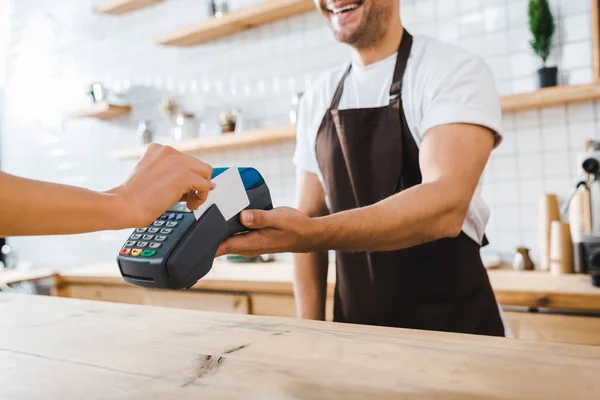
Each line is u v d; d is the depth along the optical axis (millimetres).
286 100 2961
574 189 1972
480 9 2375
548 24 2143
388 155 1365
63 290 2930
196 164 766
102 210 641
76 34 3918
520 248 2189
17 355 742
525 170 2312
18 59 4254
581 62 2170
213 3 3045
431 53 1327
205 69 3275
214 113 3256
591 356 604
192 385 581
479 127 1178
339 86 1487
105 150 3787
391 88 1354
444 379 558
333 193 1463
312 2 2688
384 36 1387
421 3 2518
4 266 4039
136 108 3609
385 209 1012
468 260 1343
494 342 681
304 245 952
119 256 837
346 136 1407
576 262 1809
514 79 2311
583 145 2182
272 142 3012
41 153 4156
